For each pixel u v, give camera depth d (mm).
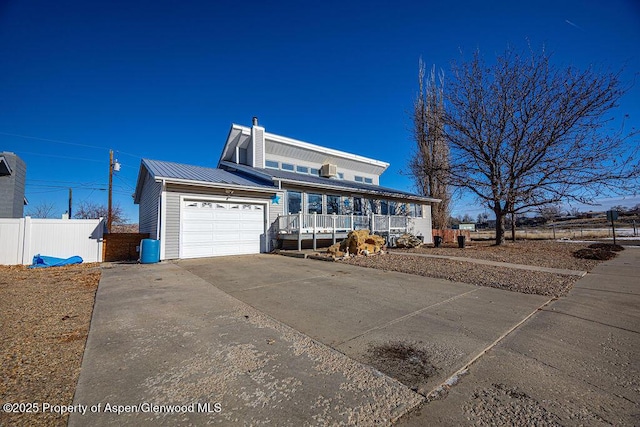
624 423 1938
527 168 13305
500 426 1921
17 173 13102
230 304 4852
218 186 11109
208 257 11164
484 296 5367
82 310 4535
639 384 2414
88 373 2588
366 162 22109
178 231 10633
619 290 5680
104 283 6555
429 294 5531
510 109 13562
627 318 4098
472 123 14453
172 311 4449
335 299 5184
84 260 11195
